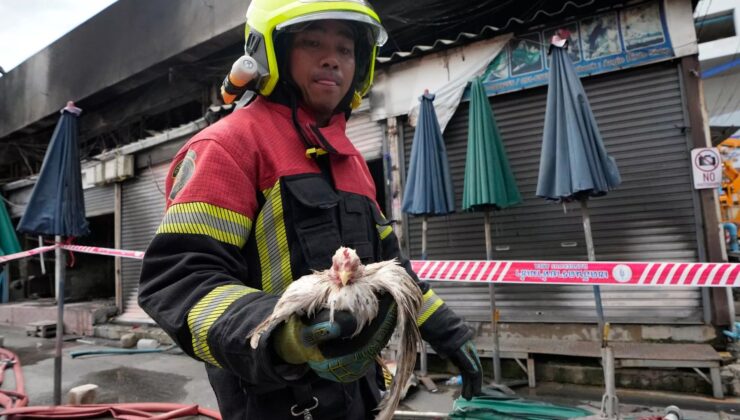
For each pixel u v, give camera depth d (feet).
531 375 14.37
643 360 13.12
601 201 15.48
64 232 13.74
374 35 4.36
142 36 25.93
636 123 15.10
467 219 17.52
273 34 3.51
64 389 16.69
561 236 15.98
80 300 35.42
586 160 11.86
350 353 2.17
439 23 19.48
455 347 4.02
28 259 41.60
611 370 8.55
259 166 3.22
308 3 3.46
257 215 3.17
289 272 3.12
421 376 15.17
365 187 4.09
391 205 18.61
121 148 28.96
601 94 15.62
